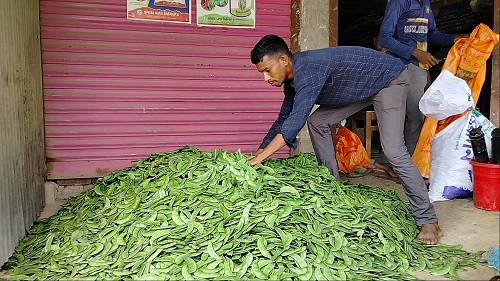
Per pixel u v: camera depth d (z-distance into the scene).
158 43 4.43
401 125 2.96
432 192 3.98
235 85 4.71
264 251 2.27
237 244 2.30
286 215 2.48
